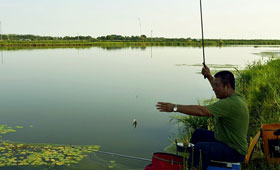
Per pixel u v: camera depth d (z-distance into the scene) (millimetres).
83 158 5426
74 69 21062
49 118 8133
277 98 6602
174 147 6008
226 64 24625
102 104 9797
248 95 8195
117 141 6379
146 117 8242
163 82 14797
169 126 7438
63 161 5254
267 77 9516
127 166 5125
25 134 6754
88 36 120188
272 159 4156
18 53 40688
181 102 9891
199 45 104375
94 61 28578
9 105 9641
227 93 3514
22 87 13094
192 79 16016
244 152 3418
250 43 137750
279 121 5582
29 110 8984
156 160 3723
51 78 16156
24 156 5457
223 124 3473
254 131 5793
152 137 6621
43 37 110750
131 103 9953
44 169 4883
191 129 7113
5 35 96562
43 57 33281
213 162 3463
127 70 20672
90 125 7492
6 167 4938
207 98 10508
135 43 103000
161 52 49281
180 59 32250
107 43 97938
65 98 10773
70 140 6391
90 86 13422
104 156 5547
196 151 3471
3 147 5902
